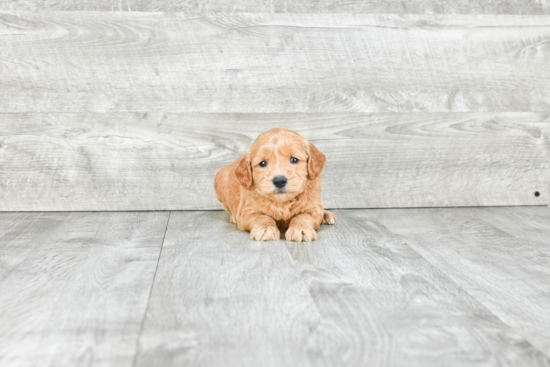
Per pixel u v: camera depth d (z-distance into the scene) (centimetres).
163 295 136
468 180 268
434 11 256
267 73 251
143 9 242
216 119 252
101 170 250
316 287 142
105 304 130
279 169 186
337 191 260
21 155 245
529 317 124
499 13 260
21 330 115
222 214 247
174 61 246
